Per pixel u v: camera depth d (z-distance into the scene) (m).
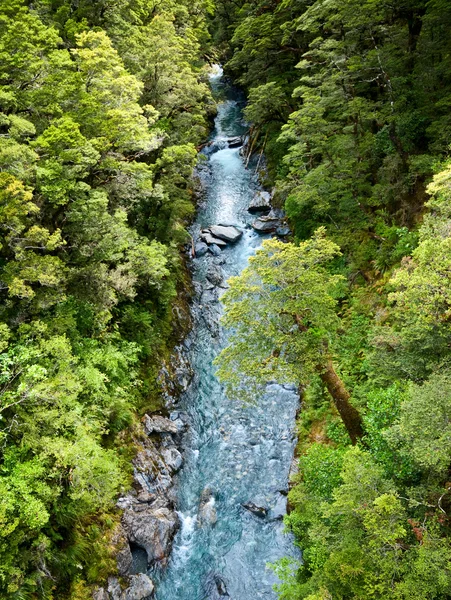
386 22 23.09
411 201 20.14
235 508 16.53
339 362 18.16
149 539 14.67
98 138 16.64
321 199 22.72
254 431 19.39
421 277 9.82
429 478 9.99
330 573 9.77
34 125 15.27
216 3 52.03
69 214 15.37
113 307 19.58
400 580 8.98
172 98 26.88
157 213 24.98
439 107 19.53
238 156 39.62
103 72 17.64
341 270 22.17
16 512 10.41
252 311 13.21
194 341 24.03
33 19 16.02
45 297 13.62
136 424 17.97
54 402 12.12
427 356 11.33
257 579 14.28
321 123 22.78
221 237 30.39
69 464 11.71
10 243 13.01
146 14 30.67
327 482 12.60
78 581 12.68
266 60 36.38
